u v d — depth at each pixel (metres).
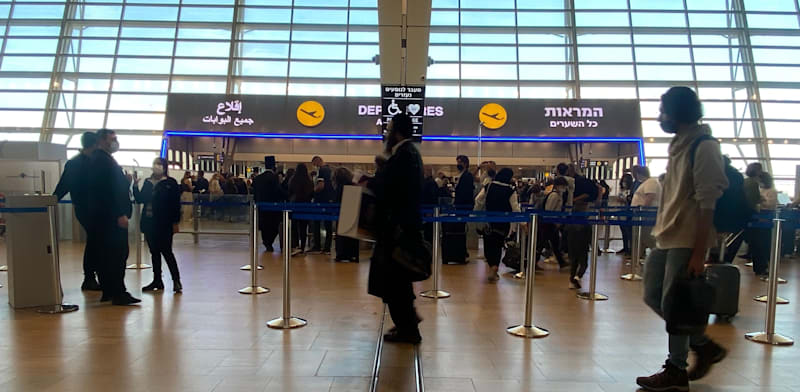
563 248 7.23
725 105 18.19
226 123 17.22
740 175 2.50
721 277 3.86
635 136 17.14
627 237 7.84
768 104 18.11
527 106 17.44
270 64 19.14
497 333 3.46
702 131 2.35
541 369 2.75
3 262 6.58
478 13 19.80
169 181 4.67
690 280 2.31
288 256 3.60
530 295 3.46
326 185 7.95
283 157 18.72
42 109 18.19
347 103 17.58
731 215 2.44
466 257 6.95
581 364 2.84
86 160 4.34
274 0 19.88
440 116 17.45
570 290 5.08
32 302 4.03
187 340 3.21
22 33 19.06
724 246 5.52
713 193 2.20
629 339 3.36
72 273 5.70
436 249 4.70
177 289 4.73
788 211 3.84
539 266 6.68
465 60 19.09
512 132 17.30
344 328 3.53
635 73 18.62
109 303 4.23
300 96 17.53
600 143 18.31
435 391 2.42
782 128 17.89
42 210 4.06
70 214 9.01
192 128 17.16
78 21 19.17
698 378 2.46
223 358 2.86
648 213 4.46
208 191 10.95
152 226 4.69
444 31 19.58
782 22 19.08
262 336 3.31
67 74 18.64
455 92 18.70
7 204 3.95
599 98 17.95
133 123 18.36
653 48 19.00
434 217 4.04
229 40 19.30
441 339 3.30
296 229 7.80
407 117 3.15
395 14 11.46
